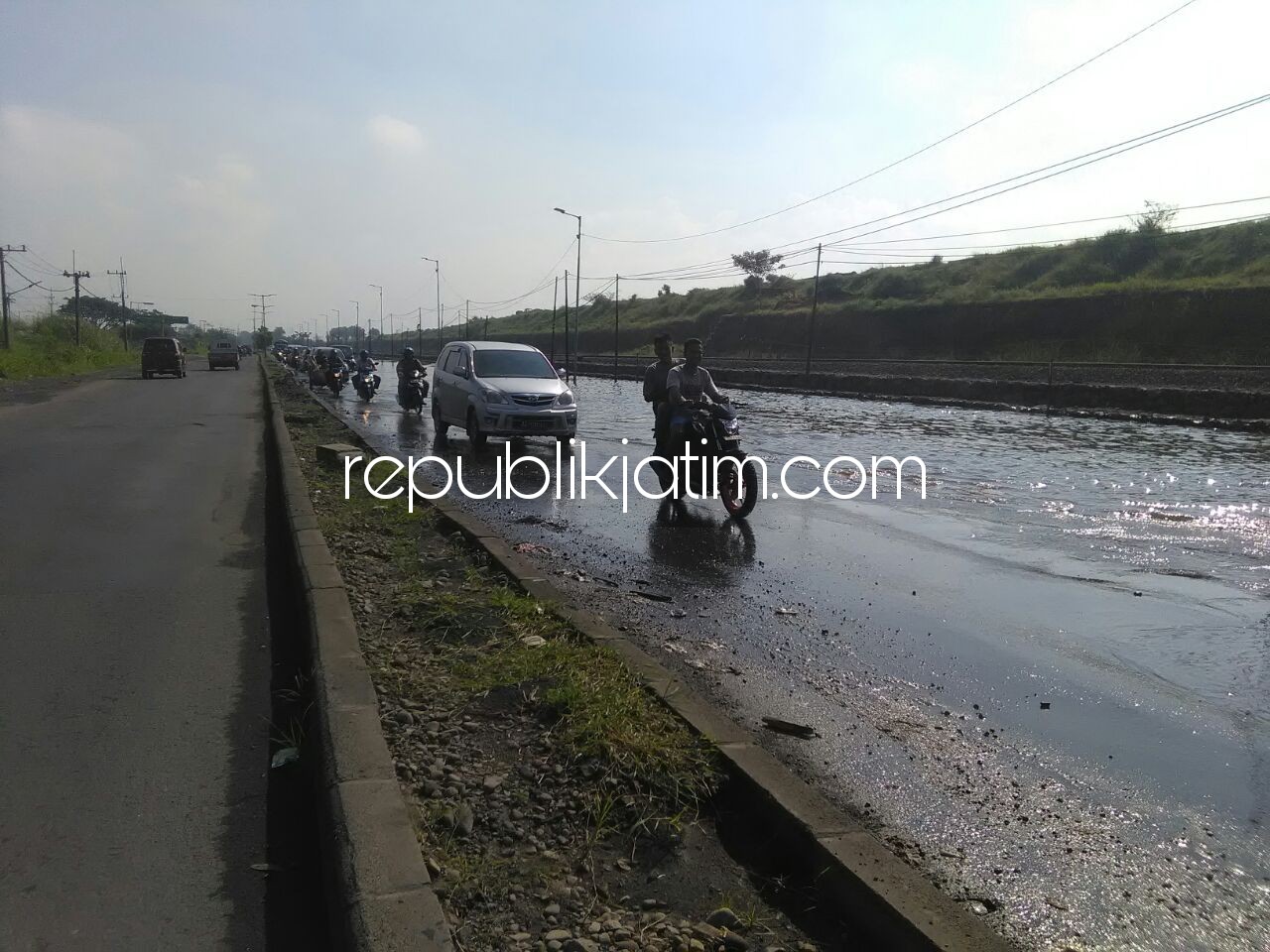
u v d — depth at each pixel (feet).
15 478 38.11
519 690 14.29
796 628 19.33
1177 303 125.70
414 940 8.08
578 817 10.82
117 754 13.12
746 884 9.72
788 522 31.37
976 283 191.42
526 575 21.36
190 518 30.58
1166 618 19.92
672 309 290.15
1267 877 10.29
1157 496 35.45
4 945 8.94
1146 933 9.25
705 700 14.74
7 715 14.37
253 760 13.03
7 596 20.86
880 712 14.90
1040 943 9.07
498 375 52.39
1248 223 158.61
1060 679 16.35
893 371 127.54
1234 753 13.43
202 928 9.31
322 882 10.14
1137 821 11.50
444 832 10.43
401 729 13.14
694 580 23.35
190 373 177.27
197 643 17.94
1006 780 12.55
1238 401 68.64
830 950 8.69
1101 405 78.84
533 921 8.94
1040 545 27.20
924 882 9.05
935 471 42.55
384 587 20.97
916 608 20.80
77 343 207.92
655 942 8.65
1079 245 184.96
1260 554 25.82
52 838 10.91
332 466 41.42
